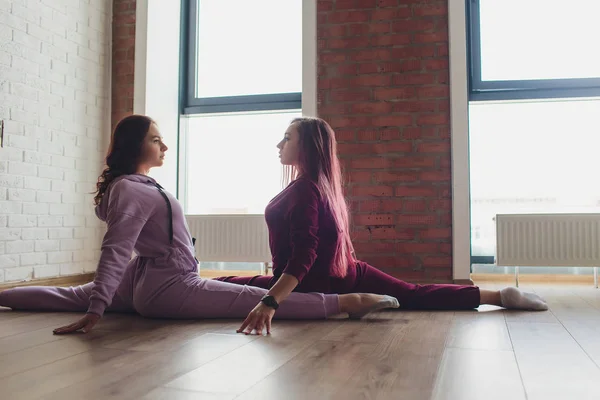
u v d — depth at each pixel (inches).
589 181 165.0
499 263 153.9
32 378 48.5
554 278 163.3
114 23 174.9
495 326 77.6
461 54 151.4
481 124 170.6
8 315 88.0
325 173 87.0
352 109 156.4
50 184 148.8
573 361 55.8
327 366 53.1
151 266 82.0
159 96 176.7
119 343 64.5
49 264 147.8
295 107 181.2
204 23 191.9
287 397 42.5
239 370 51.4
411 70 154.3
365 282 93.6
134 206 76.9
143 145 82.8
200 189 189.2
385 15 156.2
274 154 185.5
